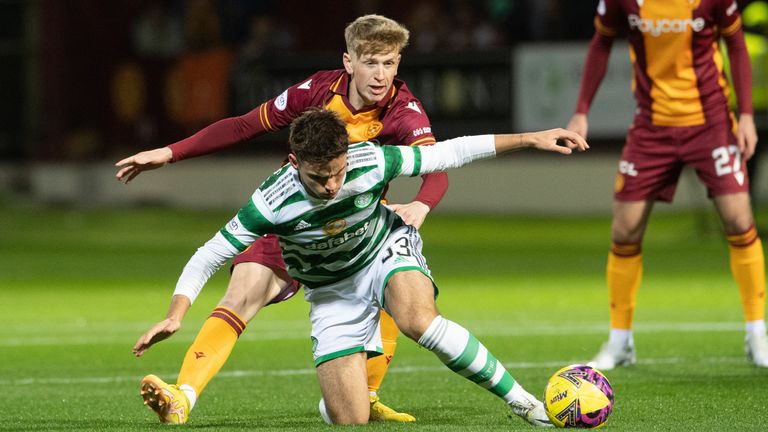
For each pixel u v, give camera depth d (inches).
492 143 563.8
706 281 1505.9
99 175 2832.2
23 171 2940.5
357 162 551.2
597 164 2470.5
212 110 2640.3
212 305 1331.2
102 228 2461.9
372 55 598.9
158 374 836.6
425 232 2320.4
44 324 1159.6
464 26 2539.4
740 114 807.7
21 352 960.3
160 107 2805.1
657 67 808.3
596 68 840.9
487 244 2126.0
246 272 616.7
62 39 2918.3
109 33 2893.7
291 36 2694.4
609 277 824.9
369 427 565.3
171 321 541.6
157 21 2829.7
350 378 580.1
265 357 922.7
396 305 560.4
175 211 2684.5
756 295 812.0
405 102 633.0
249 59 2541.8
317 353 588.4
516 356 896.3
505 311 1226.0
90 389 761.6
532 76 2381.9
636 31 808.3
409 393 725.3
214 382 787.4
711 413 617.3
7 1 3036.4
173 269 1780.3
